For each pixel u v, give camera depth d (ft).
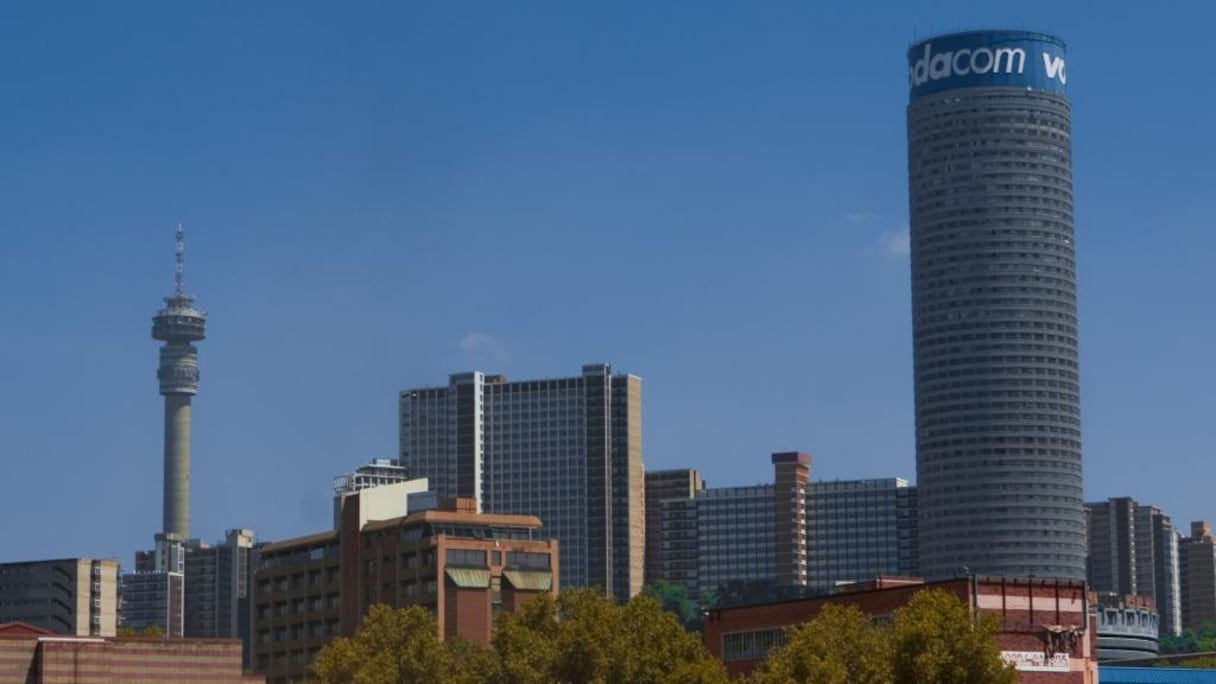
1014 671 563.07
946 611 566.77
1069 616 627.05
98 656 645.92
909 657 561.84
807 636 594.65
